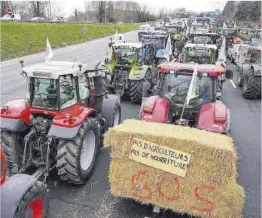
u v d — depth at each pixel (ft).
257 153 24.16
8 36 83.41
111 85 35.68
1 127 17.22
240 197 14.42
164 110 20.86
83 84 20.68
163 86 22.27
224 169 13.85
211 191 14.24
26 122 17.76
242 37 94.22
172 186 14.74
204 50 43.62
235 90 44.83
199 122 19.72
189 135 14.90
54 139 17.48
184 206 14.80
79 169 17.44
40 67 18.01
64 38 106.93
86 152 18.95
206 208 14.51
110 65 36.09
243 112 34.71
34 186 13.29
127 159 15.14
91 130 18.83
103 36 132.46
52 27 110.93
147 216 15.97
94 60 67.92
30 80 17.67
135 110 33.45
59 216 15.71
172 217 15.87
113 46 37.45
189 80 21.84
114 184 15.60
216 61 42.98
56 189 17.92
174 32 87.30
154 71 37.60
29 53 76.95
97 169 20.27
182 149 14.25
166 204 15.05
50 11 225.56
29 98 17.95
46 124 17.69
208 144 13.98
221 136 15.51
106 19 216.54
